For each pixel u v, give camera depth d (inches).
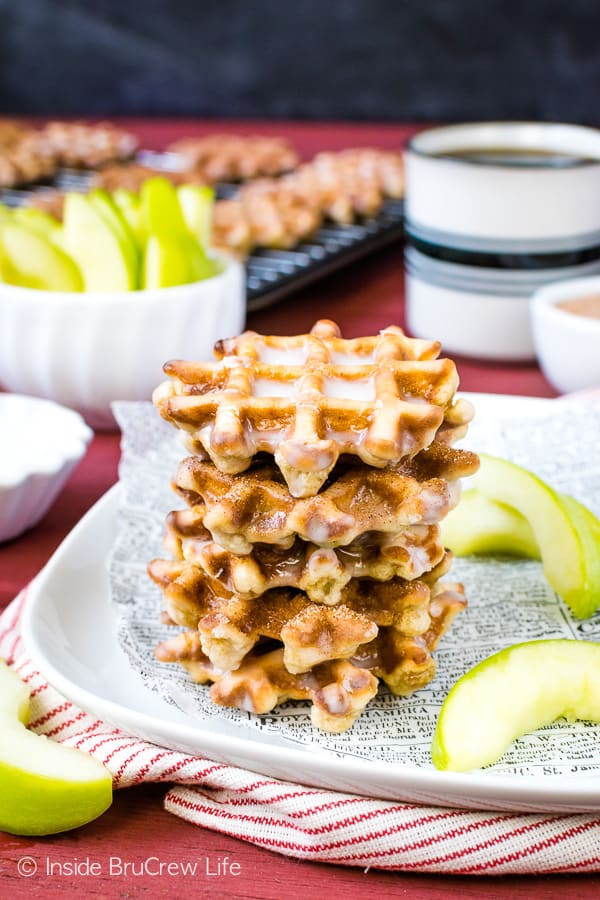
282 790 21.1
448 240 31.7
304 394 21.8
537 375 32.4
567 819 21.0
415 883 21.0
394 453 21.1
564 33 70.2
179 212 31.2
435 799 20.9
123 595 24.0
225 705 22.2
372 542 22.0
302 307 35.6
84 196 30.8
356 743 22.0
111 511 25.6
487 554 25.8
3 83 77.2
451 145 34.0
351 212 39.4
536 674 22.2
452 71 72.8
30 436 27.4
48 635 22.9
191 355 29.9
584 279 31.7
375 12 72.2
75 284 29.7
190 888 20.9
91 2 74.8
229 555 22.1
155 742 21.7
